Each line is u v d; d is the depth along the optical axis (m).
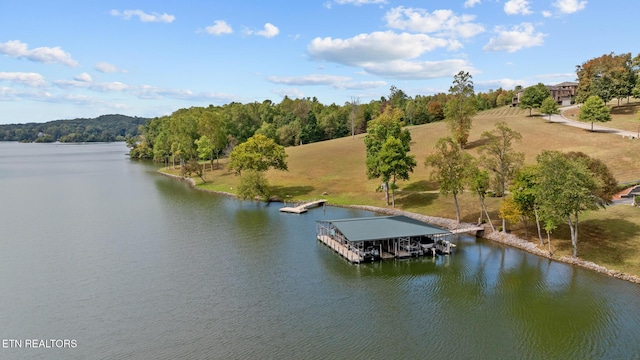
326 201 92.56
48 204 94.88
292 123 186.00
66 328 38.28
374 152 88.31
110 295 45.00
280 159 103.38
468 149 111.44
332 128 192.12
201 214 83.81
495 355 33.09
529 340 35.22
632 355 32.69
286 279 49.16
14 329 38.22
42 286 47.47
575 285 44.97
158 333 37.12
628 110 138.00
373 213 82.06
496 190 69.88
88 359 33.41
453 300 43.03
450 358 32.75
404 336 36.09
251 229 71.69
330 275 50.28
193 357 33.38
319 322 38.72
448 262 54.00
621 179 74.50
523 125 132.50
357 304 42.41
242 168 100.38
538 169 52.34
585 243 53.56
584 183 48.97
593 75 151.50
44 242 64.25
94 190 115.06
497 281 47.41
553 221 50.72
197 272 51.47
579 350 33.59
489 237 62.53
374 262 54.66
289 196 98.69
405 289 46.03
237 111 185.38
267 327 37.88
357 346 34.53
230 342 35.44
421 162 110.19
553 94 198.75
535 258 53.50
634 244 50.53
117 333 37.28
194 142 142.12
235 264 54.28
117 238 66.31
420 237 60.09
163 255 57.94
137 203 95.69
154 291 45.94
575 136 111.44
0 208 90.31
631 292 42.50
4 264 54.53
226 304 42.66
